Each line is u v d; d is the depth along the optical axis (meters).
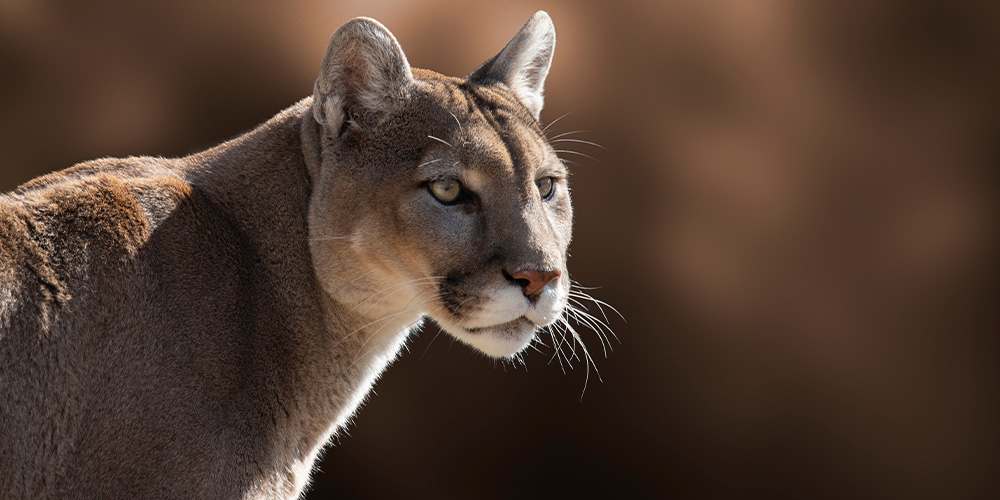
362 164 5.87
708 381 12.73
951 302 12.63
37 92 12.13
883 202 12.75
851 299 12.72
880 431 12.52
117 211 5.41
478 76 6.80
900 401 12.54
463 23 12.82
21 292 5.05
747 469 12.57
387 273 5.91
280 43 12.57
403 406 12.63
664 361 12.76
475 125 5.91
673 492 12.60
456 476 12.63
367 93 5.90
